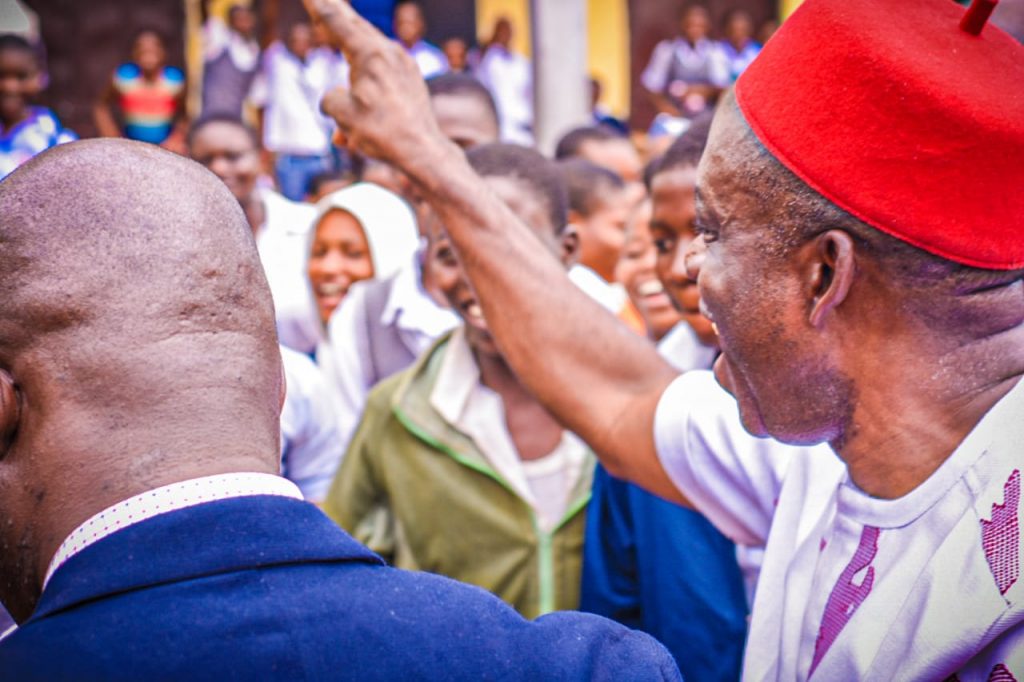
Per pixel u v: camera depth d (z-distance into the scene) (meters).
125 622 0.73
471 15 10.00
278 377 0.86
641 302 2.48
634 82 10.82
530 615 1.86
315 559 0.78
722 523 1.29
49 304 0.78
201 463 0.78
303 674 0.74
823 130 0.94
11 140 4.57
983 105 0.88
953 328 0.95
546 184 2.01
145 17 9.52
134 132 7.74
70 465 0.77
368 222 2.79
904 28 0.94
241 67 8.55
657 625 1.65
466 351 1.94
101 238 0.80
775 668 1.12
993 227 0.91
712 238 1.03
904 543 0.99
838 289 0.95
